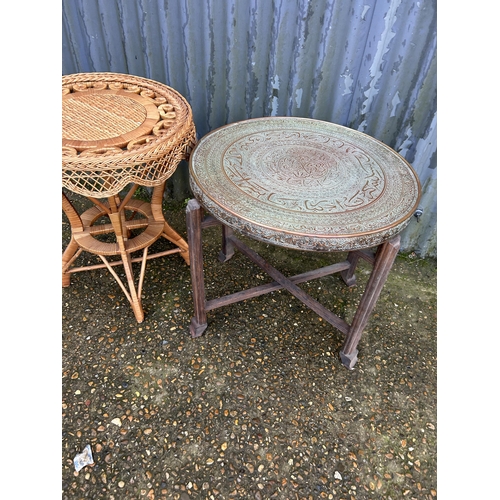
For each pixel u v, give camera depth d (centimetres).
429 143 191
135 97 176
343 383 165
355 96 189
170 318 185
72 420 146
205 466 137
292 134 168
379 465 141
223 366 167
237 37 187
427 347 183
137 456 138
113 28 204
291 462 140
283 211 124
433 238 222
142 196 258
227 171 141
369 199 132
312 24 171
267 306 196
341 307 199
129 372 163
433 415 157
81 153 134
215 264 219
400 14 160
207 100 215
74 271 187
